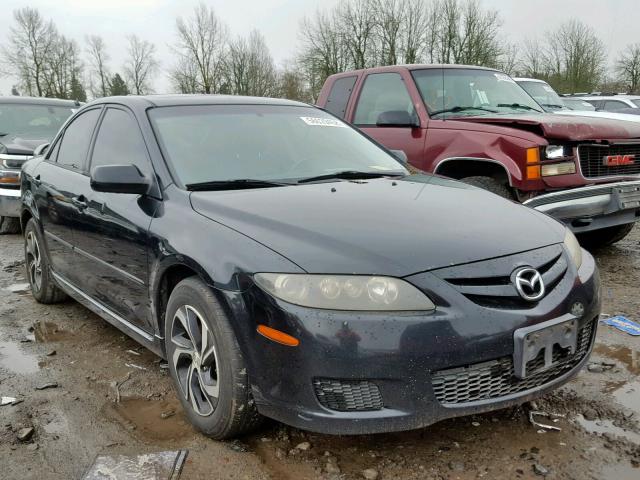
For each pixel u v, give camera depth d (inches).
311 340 88.4
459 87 244.7
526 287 95.3
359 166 145.1
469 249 96.0
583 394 120.6
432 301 89.5
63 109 386.6
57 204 163.8
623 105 601.3
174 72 2160.4
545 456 99.2
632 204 200.2
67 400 124.6
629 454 99.3
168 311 113.7
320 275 90.2
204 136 137.1
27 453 104.7
